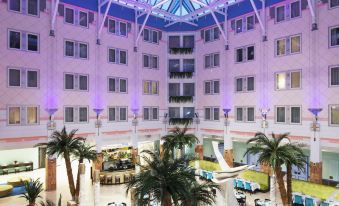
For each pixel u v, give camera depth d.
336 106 19.98
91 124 25.03
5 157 27.23
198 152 29.62
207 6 25.55
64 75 23.56
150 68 29.20
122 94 27.09
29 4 21.81
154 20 29.47
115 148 29.33
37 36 22.16
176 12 30.67
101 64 25.77
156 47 29.72
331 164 23.27
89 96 24.95
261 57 24.48
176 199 9.88
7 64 20.70
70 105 23.83
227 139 26.97
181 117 30.22
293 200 18.39
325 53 20.53
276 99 23.44
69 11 23.94
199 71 29.84
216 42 28.22
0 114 20.33
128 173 24.19
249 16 25.56
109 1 24.50
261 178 21.62
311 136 21.23
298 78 22.14
